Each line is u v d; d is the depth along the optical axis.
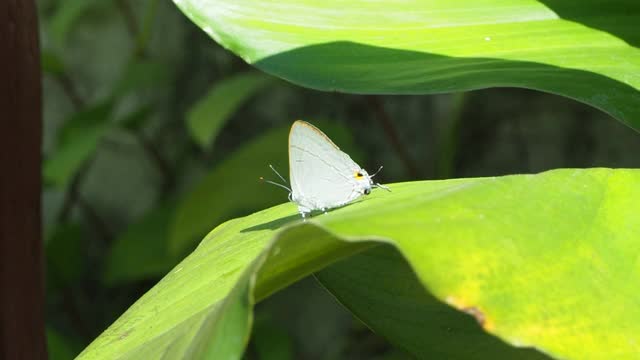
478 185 0.30
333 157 0.38
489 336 0.36
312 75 0.36
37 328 0.41
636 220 0.31
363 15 0.38
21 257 0.41
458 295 0.29
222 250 0.36
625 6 0.38
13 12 0.40
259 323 0.92
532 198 0.31
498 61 0.37
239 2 0.37
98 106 0.94
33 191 0.41
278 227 0.36
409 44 0.37
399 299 0.36
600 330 0.29
